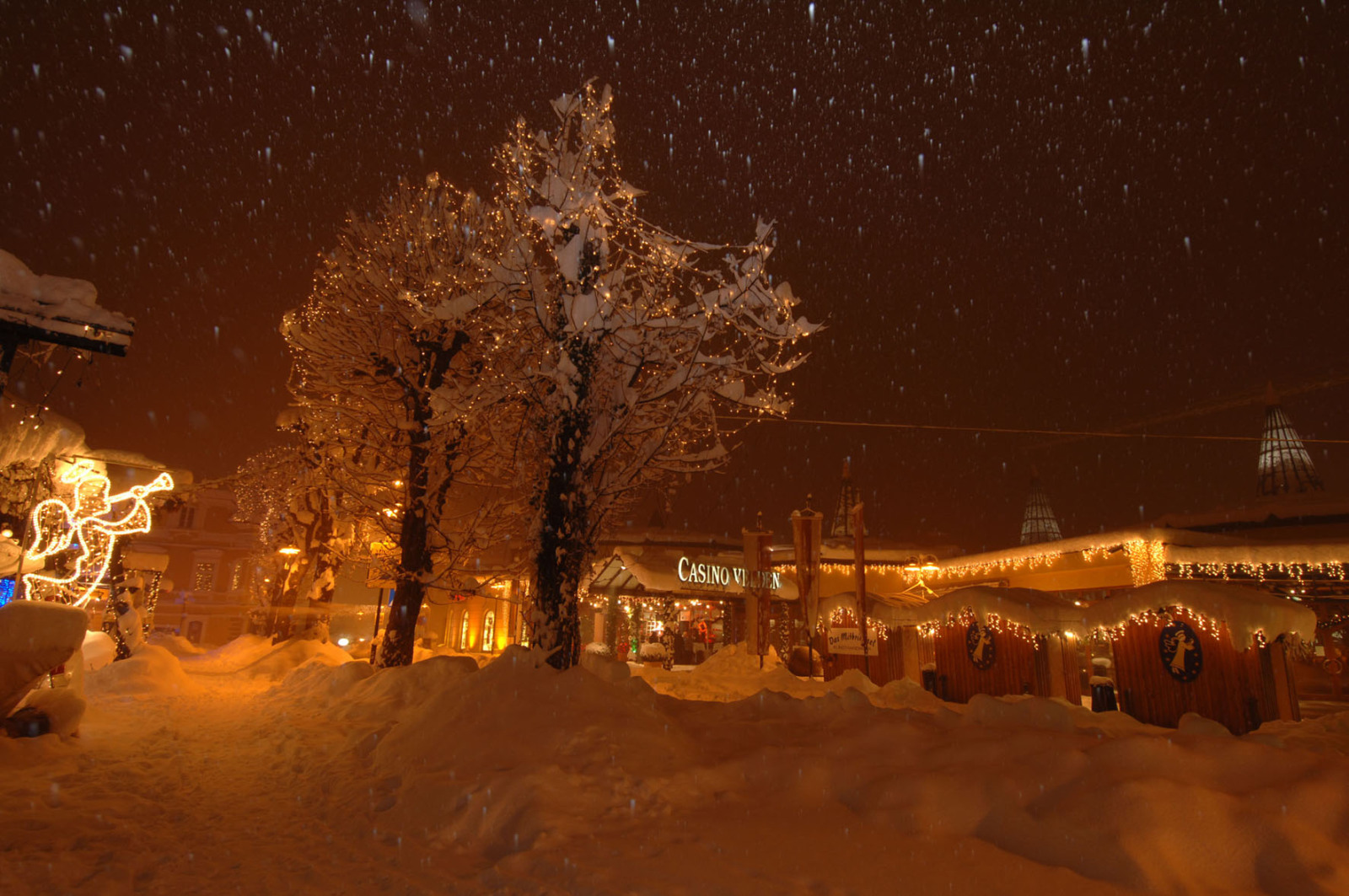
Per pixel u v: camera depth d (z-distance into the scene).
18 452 11.98
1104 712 12.80
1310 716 15.55
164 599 43.66
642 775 6.03
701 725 8.23
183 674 13.95
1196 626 13.55
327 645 19.03
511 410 12.32
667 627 31.61
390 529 16.25
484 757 6.43
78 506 15.00
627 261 11.70
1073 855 4.39
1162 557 21.00
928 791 5.28
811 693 16.67
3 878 4.20
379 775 6.93
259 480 24.22
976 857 4.56
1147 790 4.58
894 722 6.91
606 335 11.02
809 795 5.75
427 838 5.24
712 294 11.00
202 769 7.32
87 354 9.02
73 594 15.57
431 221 16.06
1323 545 19.00
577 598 10.52
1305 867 4.03
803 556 22.14
